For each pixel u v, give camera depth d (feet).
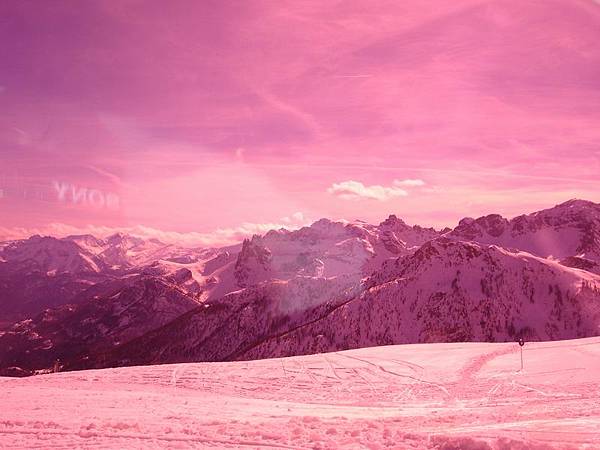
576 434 56.80
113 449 54.29
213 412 96.17
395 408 113.29
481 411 93.91
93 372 193.88
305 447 54.08
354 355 207.21
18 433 64.85
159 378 173.88
